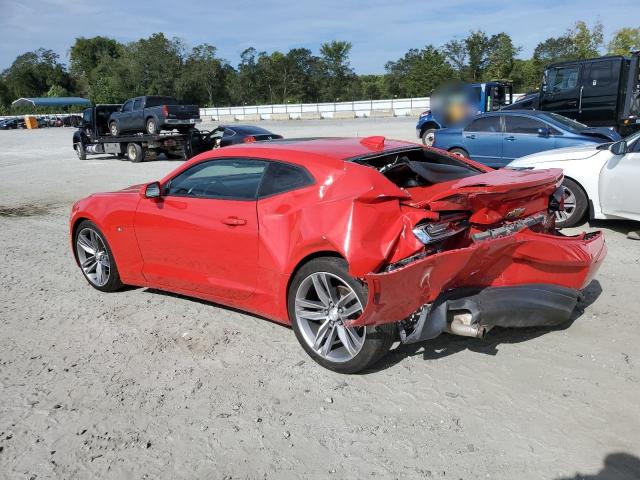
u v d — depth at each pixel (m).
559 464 2.69
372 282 3.02
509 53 55.88
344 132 29.38
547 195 4.04
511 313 3.44
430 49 57.56
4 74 117.44
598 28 46.22
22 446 3.02
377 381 3.52
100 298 5.26
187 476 2.74
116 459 2.89
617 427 2.95
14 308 5.09
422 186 4.48
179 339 4.27
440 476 2.65
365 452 2.85
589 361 3.64
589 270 3.79
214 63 78.44
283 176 3.83
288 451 2.89
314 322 3.82
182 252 4.41
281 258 3.70
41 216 9.96
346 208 3.33
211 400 3.40
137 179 14.77
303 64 78.31
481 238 3.54
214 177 4.26
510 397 3.27
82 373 3.80
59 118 66.62
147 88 79.69
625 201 6.52
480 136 11.59
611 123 13.52
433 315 3.36
